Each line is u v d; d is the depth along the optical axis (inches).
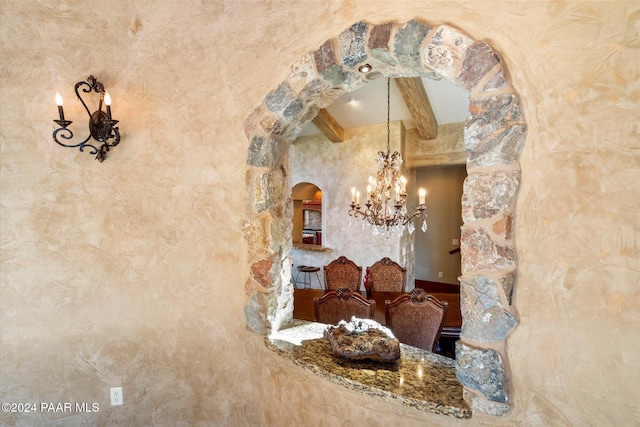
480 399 39.9
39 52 67.2
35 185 67.2
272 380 59.4
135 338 68.8
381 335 55.7
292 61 56.9
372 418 47.4
